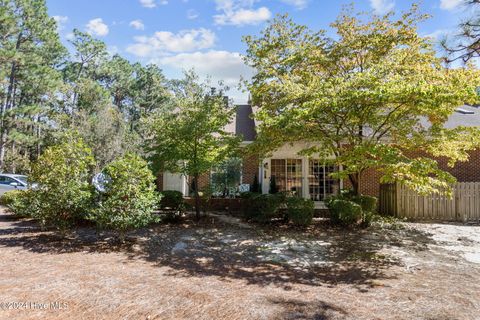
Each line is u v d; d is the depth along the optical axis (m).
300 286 4.95
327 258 6.77
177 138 10.34
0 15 25.09
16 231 8.77
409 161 7.37
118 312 3.82
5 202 12.80
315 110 7.62
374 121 8.84
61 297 4.20
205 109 10.43
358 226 10.29
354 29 10.71
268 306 4.08
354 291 4.75
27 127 30.27
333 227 10.23
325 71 10.66
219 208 13.88
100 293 4.38
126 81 44.97
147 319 3.67
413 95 6.88
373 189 13.88
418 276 5.52
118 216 7.30
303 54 10.03
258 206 10.92
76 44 40.09
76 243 7.52
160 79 37.53
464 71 8.25
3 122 26.77
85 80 28.30
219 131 10.56
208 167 10.61
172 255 6.80
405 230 9.75
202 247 7.62
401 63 9.42
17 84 29.34
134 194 7.55
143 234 8.82
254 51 11.40
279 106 9.23
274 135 8.95
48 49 33.56
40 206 7.95
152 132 11.62
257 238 8.69
